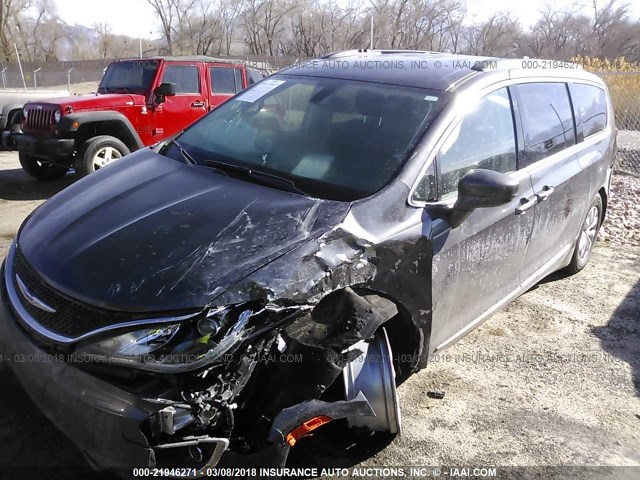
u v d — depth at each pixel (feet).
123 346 6.97
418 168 9.86
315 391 7.69
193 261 7.68
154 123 28.94
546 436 10.73
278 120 11.73
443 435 10.48
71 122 25.20
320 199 9.25
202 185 9.77
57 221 9.18
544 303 16.47
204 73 31.12
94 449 7.17
